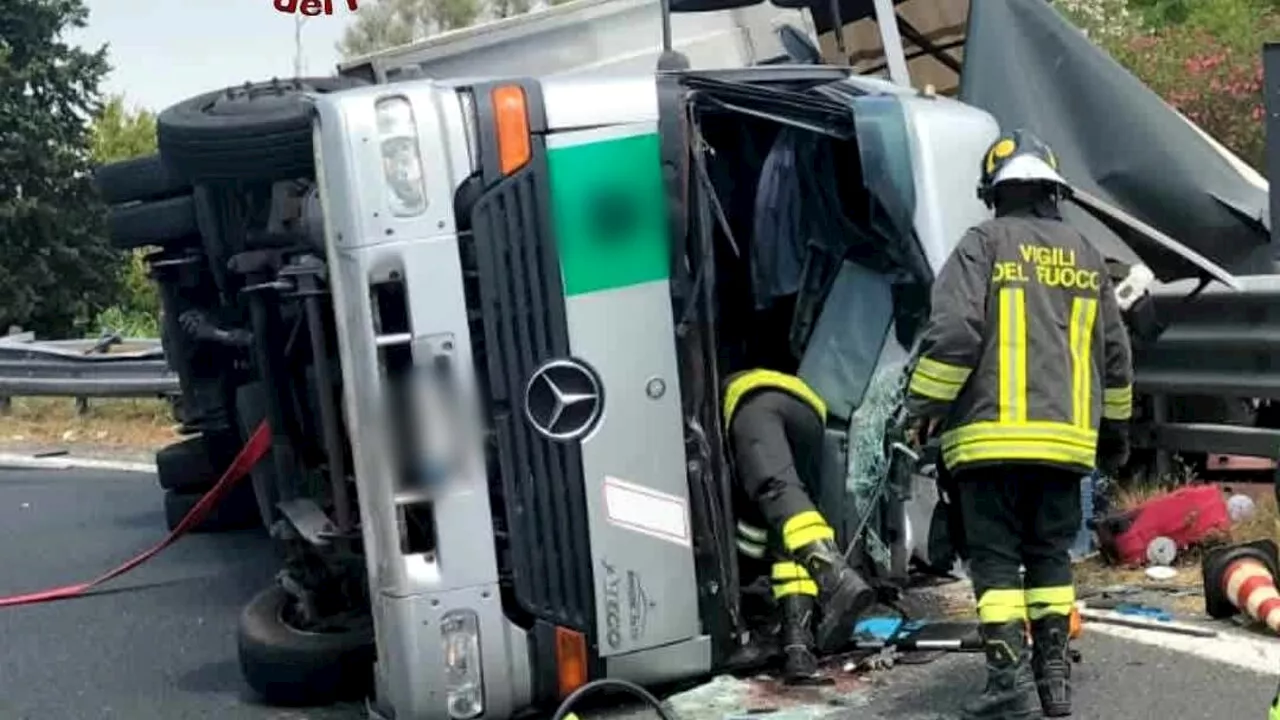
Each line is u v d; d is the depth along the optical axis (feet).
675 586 21.80
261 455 29.48
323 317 22.58
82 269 163.02
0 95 161.07
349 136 20.26
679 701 22.04
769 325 24.81
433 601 20.54
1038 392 20.15
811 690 22.22
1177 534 27.55
